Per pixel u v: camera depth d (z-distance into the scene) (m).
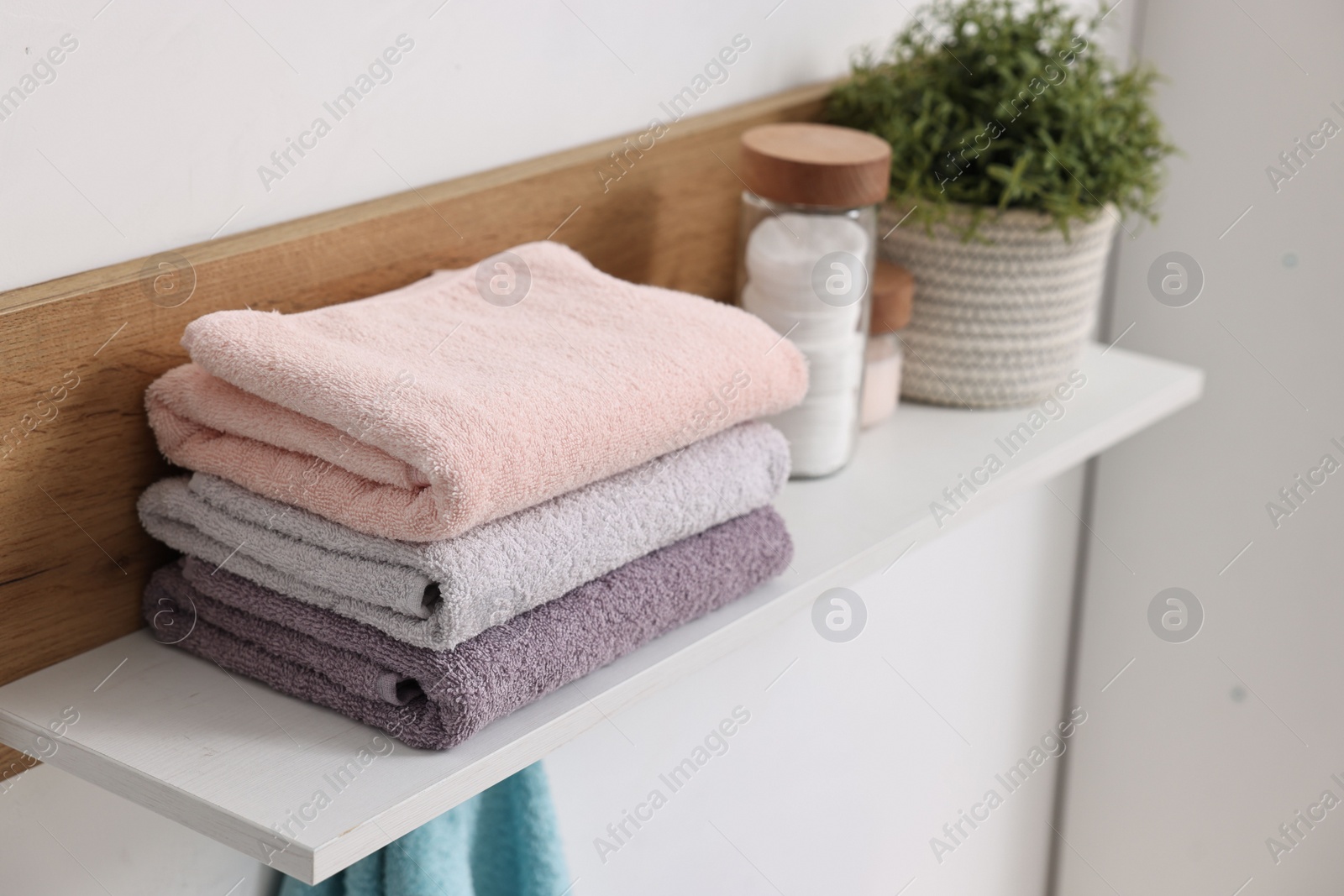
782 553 0.62
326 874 0.44
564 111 0.71
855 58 0.90
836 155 0.71
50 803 0.55
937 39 0.88
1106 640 1.26
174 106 0.53
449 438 0.46
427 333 0.56
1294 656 1.12
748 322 0.62
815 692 0.93
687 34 0.77
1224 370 1.11
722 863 0.91
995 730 1.19
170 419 0.54
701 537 0.60
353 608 0.50
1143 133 0.85
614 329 0.59
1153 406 0.92
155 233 0.54
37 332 0.49
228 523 0.53
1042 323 0.85
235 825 0.45
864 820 1.04
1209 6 1.04
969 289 0.84
